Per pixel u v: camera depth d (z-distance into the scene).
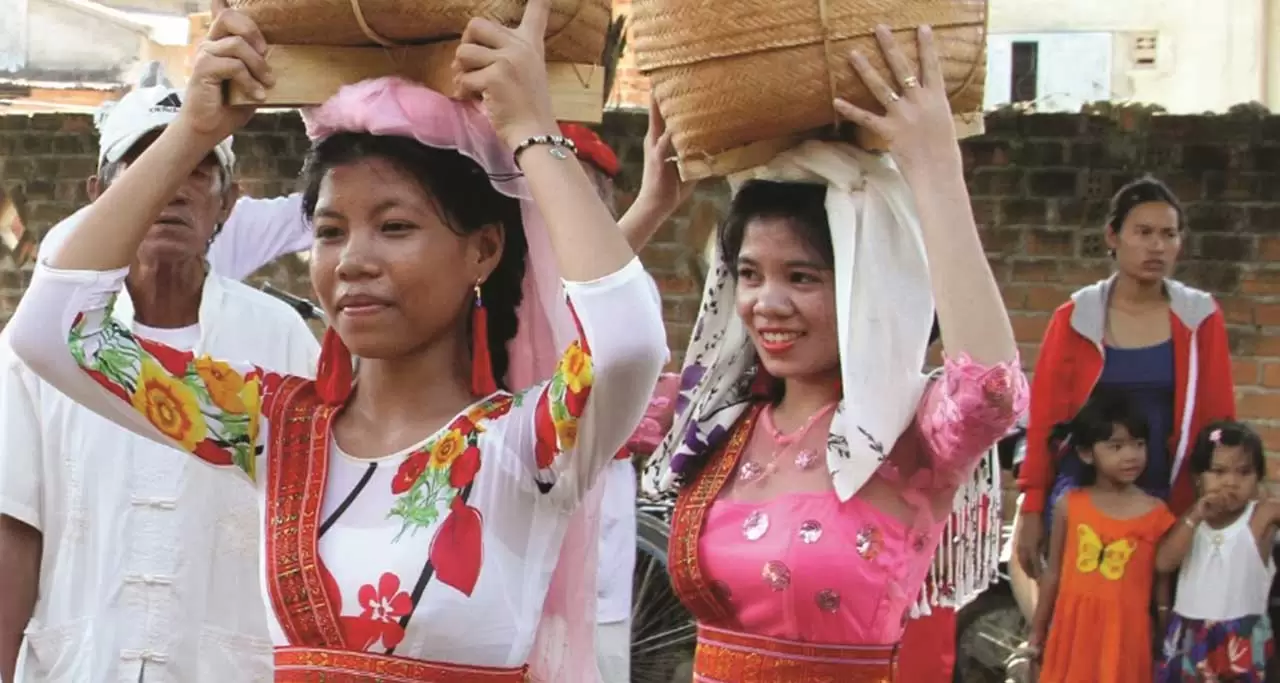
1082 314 5.21
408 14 2.22
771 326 2.76
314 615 2.25
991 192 6.59
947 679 3.02
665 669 5.25
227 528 3.20
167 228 3.23
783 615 2.73
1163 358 5.15
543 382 2.39
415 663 2.21
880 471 2.73
